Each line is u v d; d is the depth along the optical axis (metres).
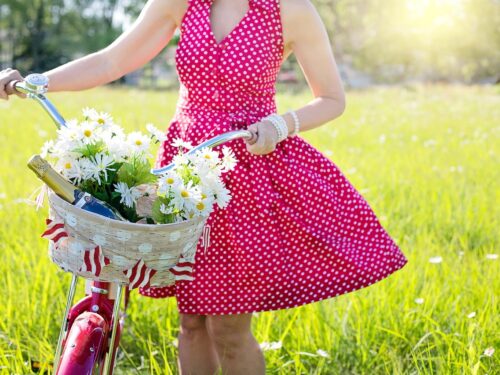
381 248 3.11
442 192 6.71
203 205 2.25
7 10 56.31
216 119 2.97
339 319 3.82
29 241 4.90
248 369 3.11
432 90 29.73
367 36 49.28
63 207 2.13
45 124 11.72
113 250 2.15
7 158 8.04
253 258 2.94
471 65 45.12
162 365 3.59
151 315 3.94
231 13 3.01
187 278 2.30
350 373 3.55
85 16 58.59
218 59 2.94
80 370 2.29
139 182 2.30
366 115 14.53
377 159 8.56
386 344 3.64
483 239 5.32
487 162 8.46
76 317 2.56
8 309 3.76
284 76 41.81
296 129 2.94
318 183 3.04
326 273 3.01
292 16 3.00
